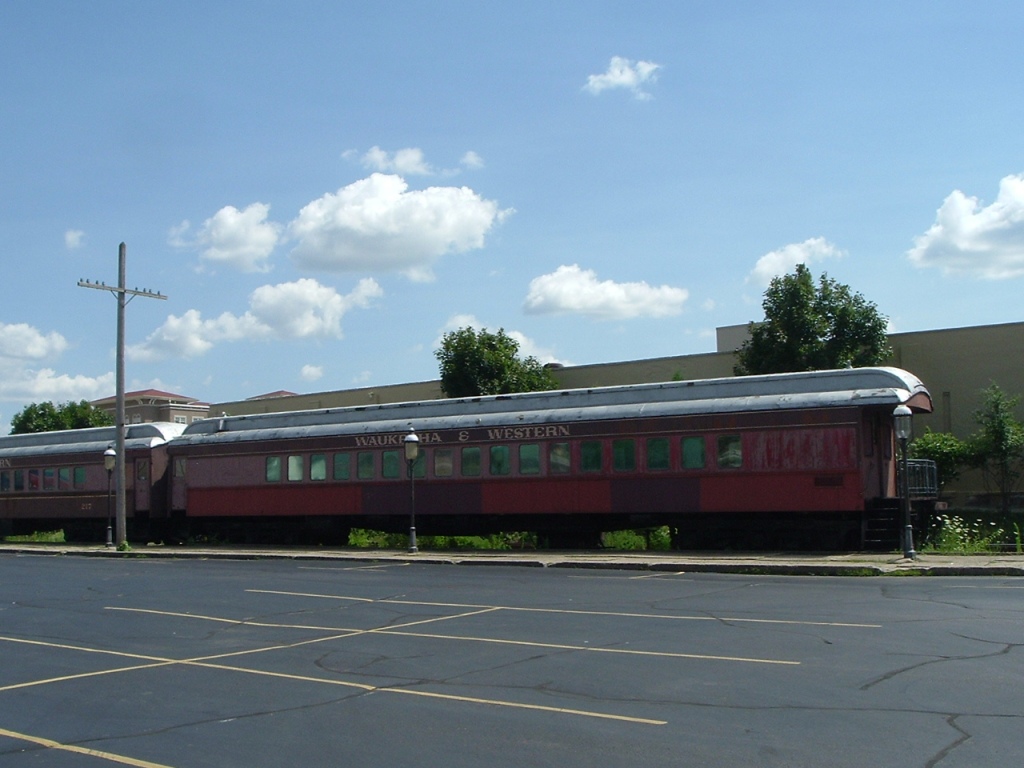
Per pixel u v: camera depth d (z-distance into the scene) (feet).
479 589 61.93
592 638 41.91
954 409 117.50
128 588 68.64
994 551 80.74
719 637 41.04
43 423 220.64
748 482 82.74
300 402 183.11
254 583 69.51
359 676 35.73
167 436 123.44
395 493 100.73
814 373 83.30
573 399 94.22
